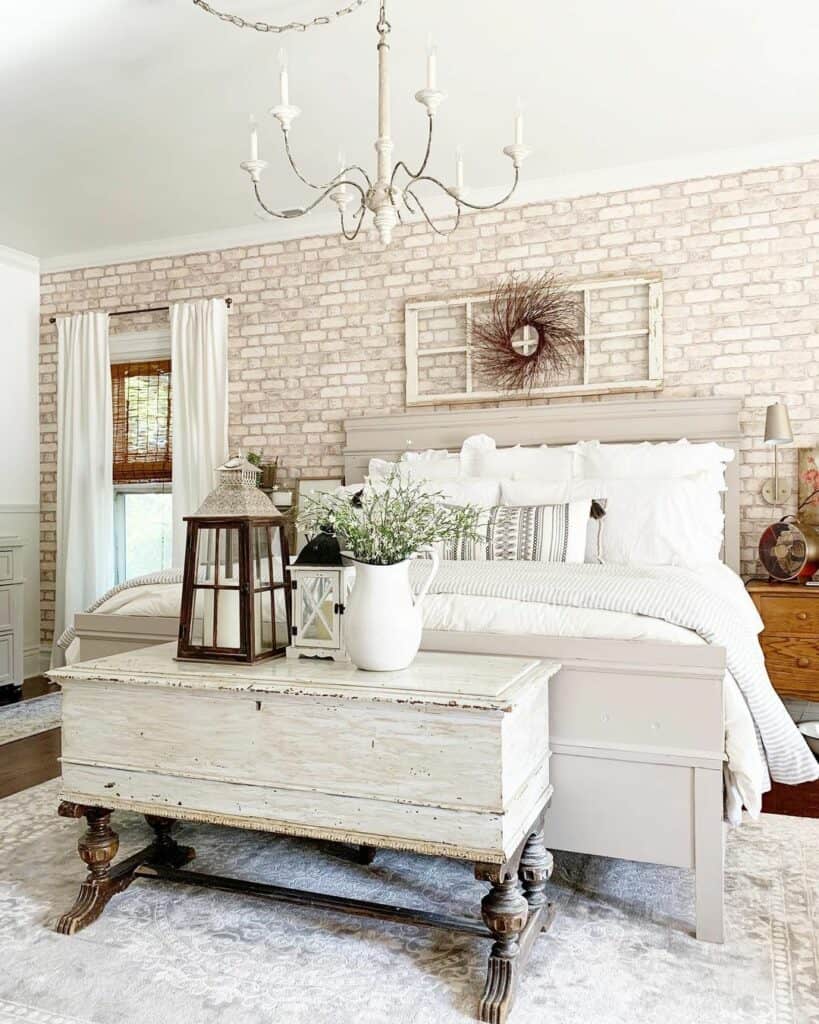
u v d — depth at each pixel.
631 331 4.38
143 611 3.02
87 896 2.20
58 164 4.19
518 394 4.61
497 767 1.78
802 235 4.09
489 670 2.06
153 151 4.04
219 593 2.24
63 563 5.67
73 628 3.13
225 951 2.03
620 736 2.14
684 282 4.29
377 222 2.40
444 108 3.62
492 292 4.65
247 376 5.27
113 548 5.63
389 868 2.52
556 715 2.20
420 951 2.03
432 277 4.81
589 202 4.46
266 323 5.23
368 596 2.08
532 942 2.00
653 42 3.11
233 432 5.31
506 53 3.16
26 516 5.78
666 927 2.14
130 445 5.66
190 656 2.28
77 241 5.49
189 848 2.55
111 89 3.40
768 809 3.03
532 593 2.37
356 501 2.24
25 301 5.79
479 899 2.30
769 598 3.77
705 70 3.33
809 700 3.72
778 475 4.12
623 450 3.98
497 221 4.66
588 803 2.17
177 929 2.14
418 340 4.86
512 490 3.84
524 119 3.75
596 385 4.44
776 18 2.96
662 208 4.32
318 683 1.97
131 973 1.93
